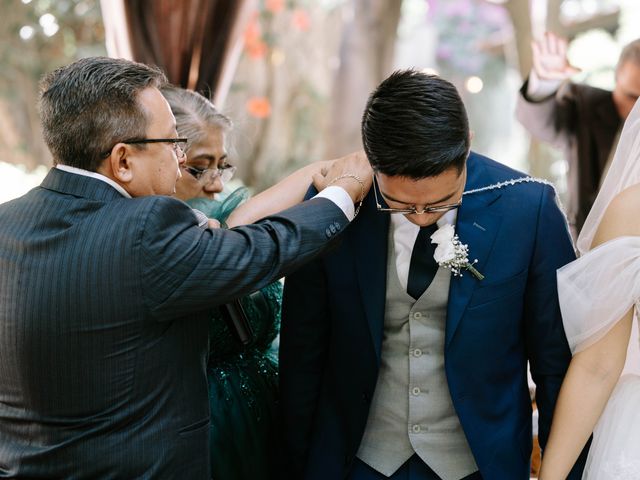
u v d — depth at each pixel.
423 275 1.84
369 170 1.82
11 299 1.56
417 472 1.93
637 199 1.79
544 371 1.88
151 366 1.57
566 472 1.78
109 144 1.59
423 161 1.57
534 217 1.82
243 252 1.59
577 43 6.74
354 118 6.95
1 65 6.05
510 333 1.86
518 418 1.90
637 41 2.88
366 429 1.97
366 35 6.87
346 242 1.90
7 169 4.79
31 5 6.00
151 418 1.58
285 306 2.01
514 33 4.64
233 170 2.45
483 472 1.85
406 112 1.57
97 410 1.55
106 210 1.57
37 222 1.58
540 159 5.00
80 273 1.53
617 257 1.73
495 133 11.07
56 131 1.60
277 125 7.76
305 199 1.90
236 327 2.00
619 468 1.76
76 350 1.53
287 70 7.78
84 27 6.16
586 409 1.78
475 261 1.81
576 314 1.78
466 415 1.84
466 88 10.81
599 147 3.05
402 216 1.87
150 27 2.70
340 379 1.95
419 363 1.89
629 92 2.89
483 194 1.84
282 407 2.06
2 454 1.60
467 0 10.96
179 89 2.34
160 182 1.65
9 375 1.58
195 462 1.64
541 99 3.10
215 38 2.76
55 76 1.62
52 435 1.56
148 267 1.53
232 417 2.10
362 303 1.88
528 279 1.84
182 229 1.58
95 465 1.55
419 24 11.14
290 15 7.78
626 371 1.97
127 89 1.59
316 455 1.99
